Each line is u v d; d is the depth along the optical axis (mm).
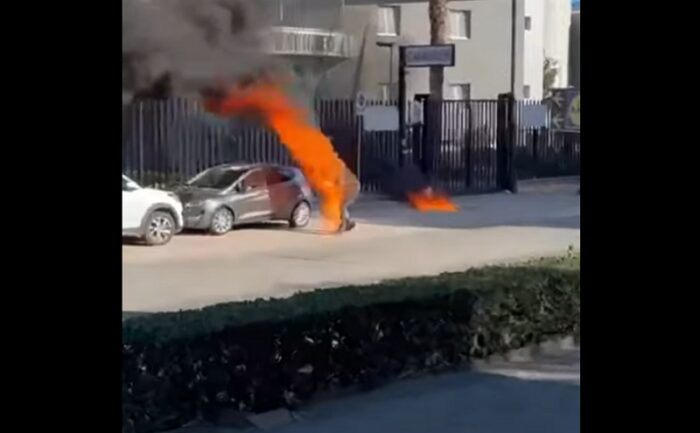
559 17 59625
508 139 33781
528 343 9125
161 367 6523
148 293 13609
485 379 8156
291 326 7188
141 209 19438
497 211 26656
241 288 14094
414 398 7555
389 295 8258
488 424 6875
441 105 32344
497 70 50594
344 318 7574
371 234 21344
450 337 8438
